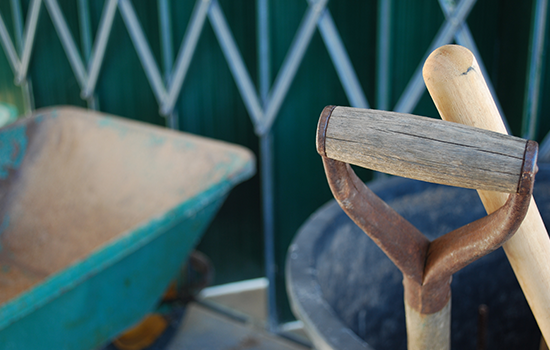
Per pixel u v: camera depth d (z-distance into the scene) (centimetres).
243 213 285
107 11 292
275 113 239
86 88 324
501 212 48
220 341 266
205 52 259
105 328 175
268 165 249
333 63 224
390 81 207
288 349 259
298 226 261
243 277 302
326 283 104
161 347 261
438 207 141
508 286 153
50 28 338
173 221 170
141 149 236
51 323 155
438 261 58
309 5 219
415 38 199
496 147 42
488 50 196
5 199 262
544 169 141
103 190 245
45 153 267
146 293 185
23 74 368
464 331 150
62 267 246
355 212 56
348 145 47
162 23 262
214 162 207
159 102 287
